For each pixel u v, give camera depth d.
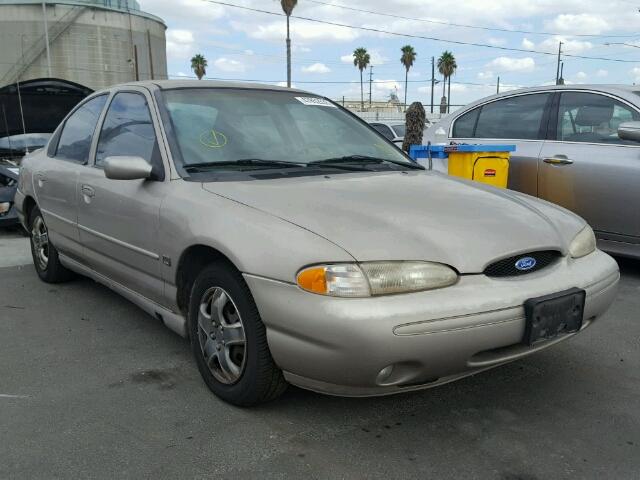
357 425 2.76
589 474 2.38
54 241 4.69
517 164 5.74
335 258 2.42
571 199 5.29
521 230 2.79
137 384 3.19
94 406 2.94
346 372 2.39
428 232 2.62
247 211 2.77
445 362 2.45
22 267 5.80
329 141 3.85
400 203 2.88
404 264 2.45
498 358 2.60
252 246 2.61
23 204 5.21
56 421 2.79
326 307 2.36
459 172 5.75
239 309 2.74
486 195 3.21
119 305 4.54
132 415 2.85
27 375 3.31
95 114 4.38
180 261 3.05
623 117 5.11
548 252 2.84
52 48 50.81
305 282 2.42
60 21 50.62
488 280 2.56
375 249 2.46
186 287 3.19
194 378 3.26
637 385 3.17
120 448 2.56
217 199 2.94
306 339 2.43
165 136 3.39
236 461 2.47
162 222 3.14
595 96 5.37
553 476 2.37
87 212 4.00
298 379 2.58
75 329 4.04
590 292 2.83
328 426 2.74
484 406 2.94
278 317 2.50
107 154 3.95
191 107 3.61
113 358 3.54
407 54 60.44
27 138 10.59
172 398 3.02
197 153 3.36
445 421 2.79
